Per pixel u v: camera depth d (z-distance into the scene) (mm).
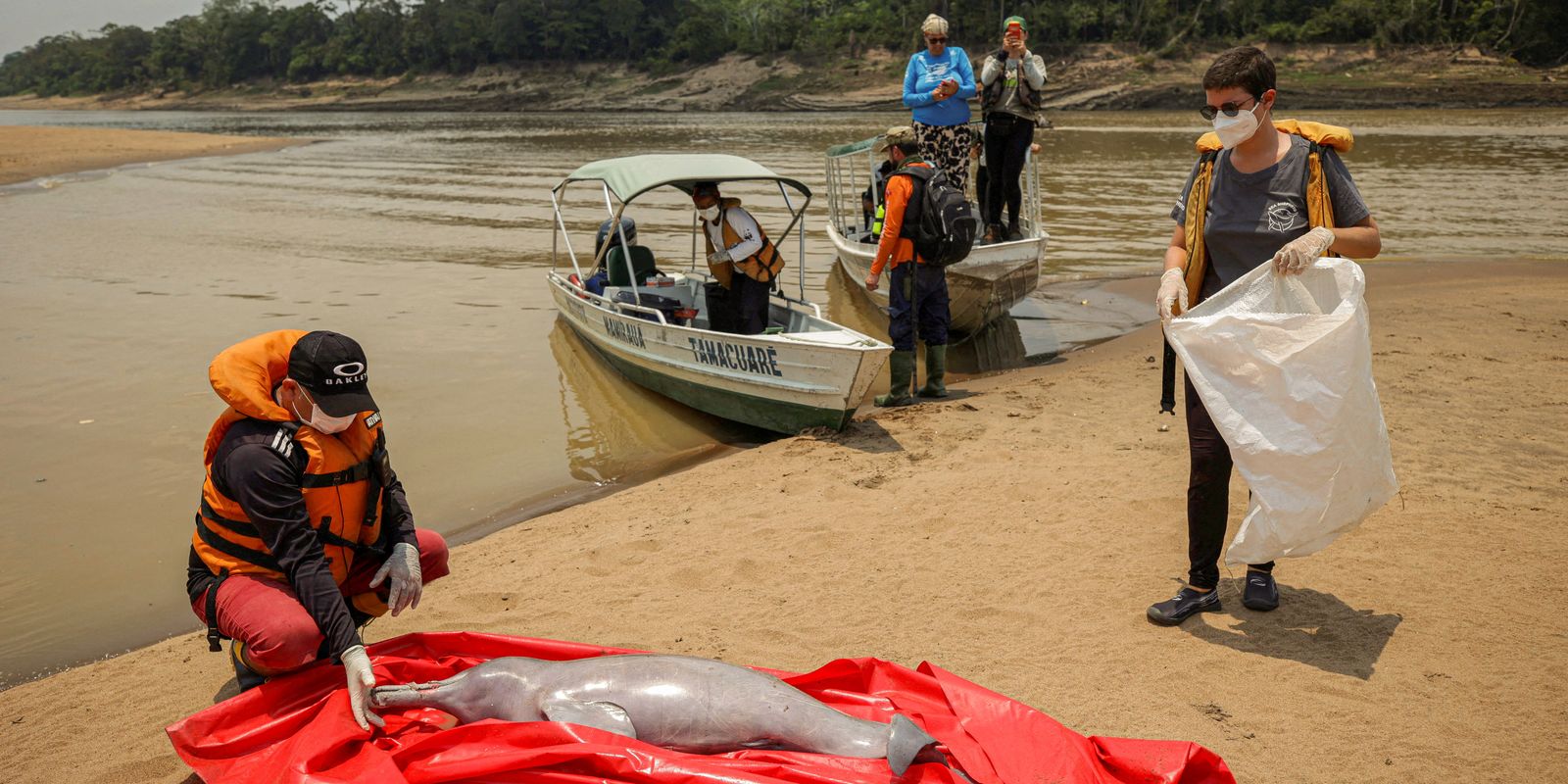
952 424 8469
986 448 7766
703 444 9023
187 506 7668
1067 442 7797
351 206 24594
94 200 26125
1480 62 75438
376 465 4273
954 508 6586
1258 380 4418
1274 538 4477
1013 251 11414
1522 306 11875
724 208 9930
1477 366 9281
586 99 105438
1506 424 7574
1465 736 3912
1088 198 23406
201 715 3811
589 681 3801
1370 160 30656
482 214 23078
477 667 3961
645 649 4918
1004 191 12695
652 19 113500
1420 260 15516
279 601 3994
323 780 3336
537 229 20719
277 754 3666
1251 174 4605
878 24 95938
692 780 3311
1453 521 5855
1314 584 5234
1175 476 6887
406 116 100438
